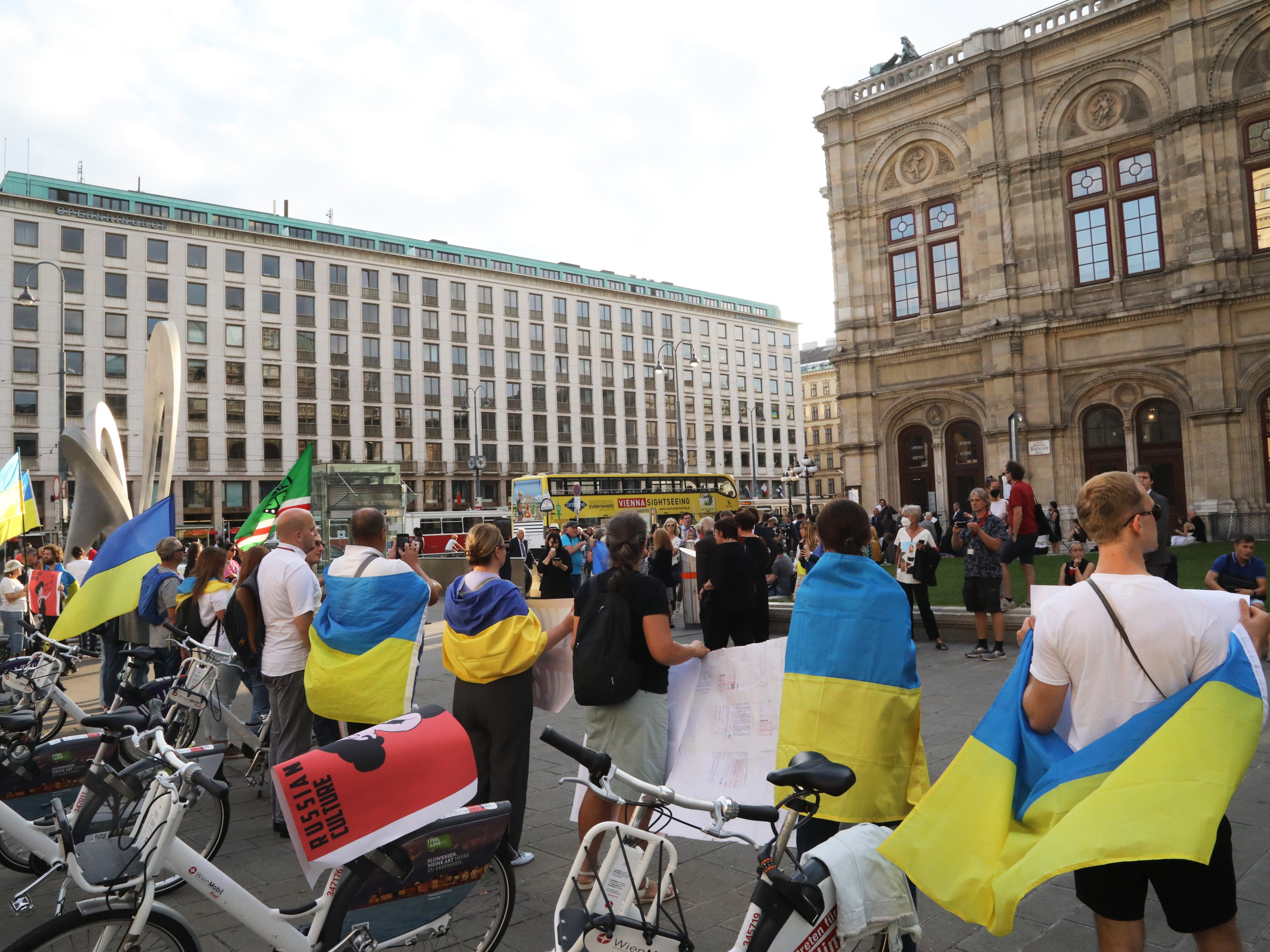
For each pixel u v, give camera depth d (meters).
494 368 75.00
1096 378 23.62
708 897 4.31
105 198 63.53
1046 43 24.39
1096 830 2.34
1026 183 24.75
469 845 3.34
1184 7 22.30
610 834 2.89
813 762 2.57
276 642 5.60
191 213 66.69
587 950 2.74
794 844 4.66
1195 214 22.14
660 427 85.88
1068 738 2.65
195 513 61.09
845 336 28.11
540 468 76.88
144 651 6.45
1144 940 2.61
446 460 71.75
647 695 4.30
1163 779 2.35
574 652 4.27
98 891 2.98
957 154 25.97
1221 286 21.67
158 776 3.09
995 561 10.37
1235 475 21.58
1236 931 2.46
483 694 4.59
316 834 3.01
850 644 3.53
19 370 56.44
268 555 5.73
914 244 26.94
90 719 3.85
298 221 70.81
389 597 4.97
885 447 27.59
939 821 2.69
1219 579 9.01
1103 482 2.68
